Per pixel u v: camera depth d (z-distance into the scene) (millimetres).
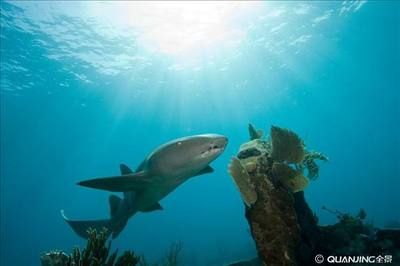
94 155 77250
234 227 86625
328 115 80438
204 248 41625
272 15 29438
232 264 7680
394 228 6230
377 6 31422
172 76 38844
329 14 31062
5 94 38094
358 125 104562
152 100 45531
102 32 28734
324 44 37844
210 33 31156
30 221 160500
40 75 34344
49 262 7445
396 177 145250
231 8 27609
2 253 74062
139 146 71750
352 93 65438
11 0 23438
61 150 66562
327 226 6180
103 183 5473
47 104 42125
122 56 32906
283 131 4746
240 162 4598
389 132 124938
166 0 25719
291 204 4574
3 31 26594
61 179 100312
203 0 26188
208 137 4973
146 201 6609
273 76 44031
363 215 7227
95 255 5570
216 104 51062
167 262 13328
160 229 115562
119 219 7840
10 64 31516
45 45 29312
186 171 5254
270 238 4426
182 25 29328
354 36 37562
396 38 40344
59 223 161000
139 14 27000
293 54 38562
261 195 4520
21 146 58281
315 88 54906
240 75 41594
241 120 63156
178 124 58469
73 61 32531
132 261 5801
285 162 4727
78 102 42812
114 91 40875
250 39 33188
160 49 32750
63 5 24797
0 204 133625
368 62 47969
